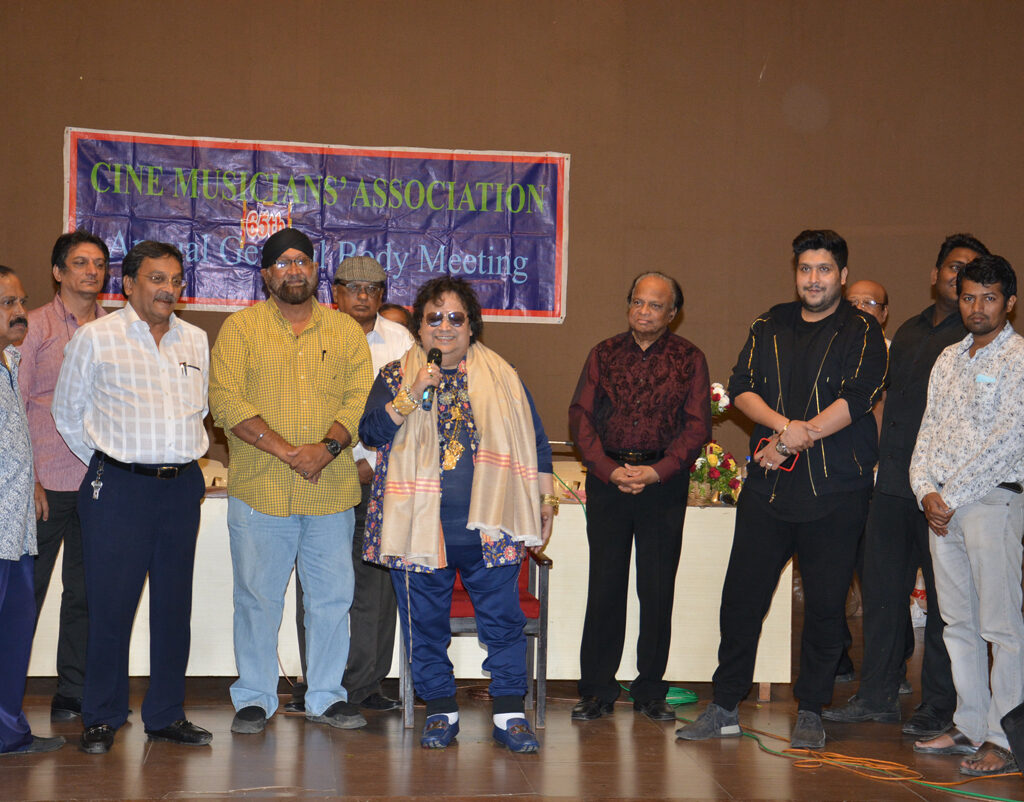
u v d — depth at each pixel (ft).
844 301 12.50
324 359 12.44
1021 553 11.57
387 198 20.43
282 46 20.13
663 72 20.85
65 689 12.90
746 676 12.54
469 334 11.73
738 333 21.03
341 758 11.32
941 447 12.02
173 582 11.82
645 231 20.89
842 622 12.20
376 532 11.52
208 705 13.65
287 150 20.18
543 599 12.78
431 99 20.47
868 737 12.75
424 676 11.93
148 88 19.84
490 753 11.68
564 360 20.83
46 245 19.63
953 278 13.05
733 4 20.93
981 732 11.88
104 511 11.41
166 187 19.92
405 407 10.96
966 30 21.21
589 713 13.21
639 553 13.28
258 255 20.15
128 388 11.48
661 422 13.04
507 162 20.62
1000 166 21.31
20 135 19.56
